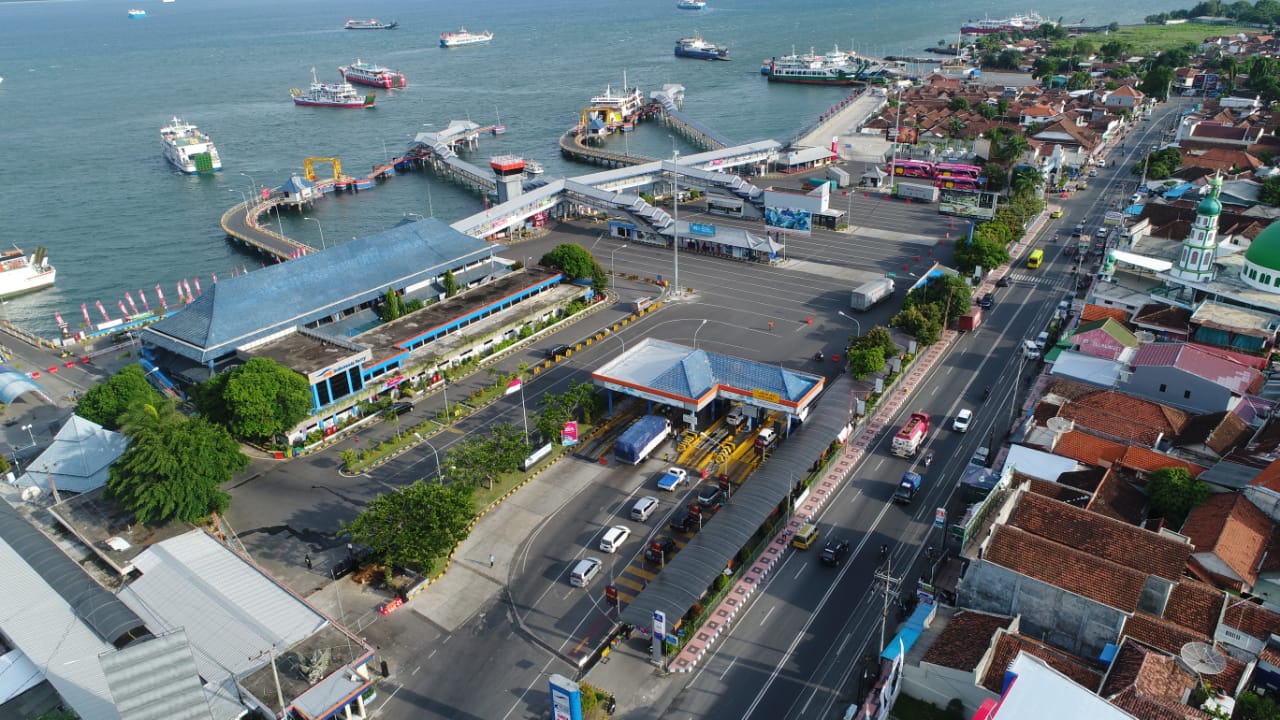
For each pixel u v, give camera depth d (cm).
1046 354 15612
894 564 10775
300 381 13888
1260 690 8325
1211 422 12150
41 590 9950
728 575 10462
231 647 9119
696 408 13438
